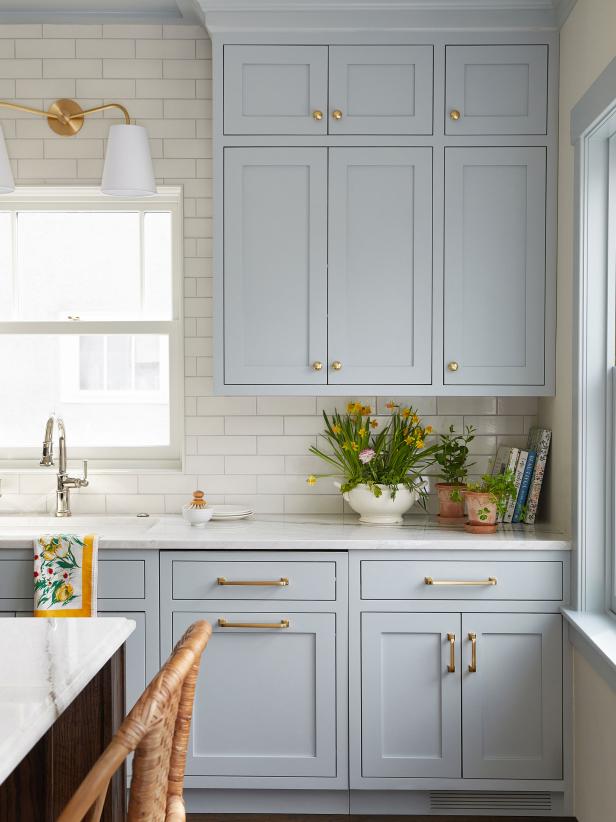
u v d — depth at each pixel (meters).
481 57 2.94
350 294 2.98
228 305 2.99
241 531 2.95
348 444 3.11
